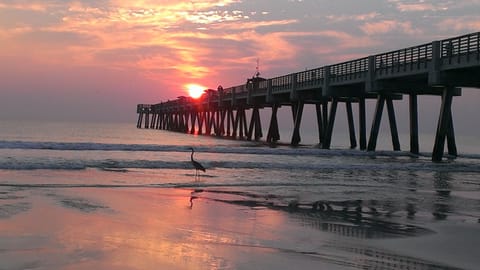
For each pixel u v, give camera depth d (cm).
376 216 1216
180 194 1423
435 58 2897
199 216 1099
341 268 720
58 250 747
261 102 6481
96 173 1820
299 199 1439
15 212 1022
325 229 1030
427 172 2444
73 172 1812
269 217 1138
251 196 1456
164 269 670
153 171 1977
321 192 1599
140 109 15362
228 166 2262
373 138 3944
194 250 780
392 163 2825
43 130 8300
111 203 1204
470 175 2373
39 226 906
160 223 997
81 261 694
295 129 5419
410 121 3878
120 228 927
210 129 9825
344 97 4553
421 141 11831
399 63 3269
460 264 793
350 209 1305
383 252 846
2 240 790
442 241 961
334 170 2361
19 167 1845
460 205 1441
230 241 862
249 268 691
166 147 3147
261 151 3228
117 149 3011
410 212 1291
